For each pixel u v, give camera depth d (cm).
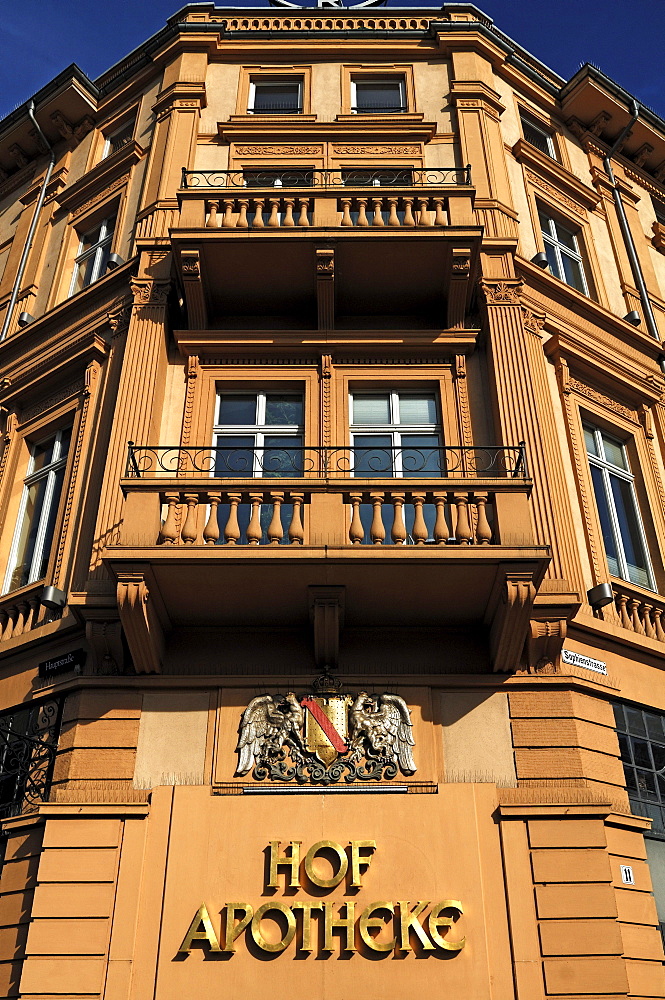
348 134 1419
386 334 1184
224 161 1402
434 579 914
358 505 938
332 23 1597
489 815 874
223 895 837
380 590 929
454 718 930
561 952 816
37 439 1311
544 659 965
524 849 859
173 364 1188
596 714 981
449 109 1469
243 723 914
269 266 1189
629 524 1261
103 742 919
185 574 902
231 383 1175
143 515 923
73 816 870
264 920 827
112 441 1102
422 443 1148
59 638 1034
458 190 1233
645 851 944
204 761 905
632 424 1325
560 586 995
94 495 1118
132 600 894
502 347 1170
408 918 823
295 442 1148
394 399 1185
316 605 918
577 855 858
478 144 1405
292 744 906
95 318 1309
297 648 967
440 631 982
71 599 948
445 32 1540
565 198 1537
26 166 1766
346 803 877
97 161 1605
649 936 882
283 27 1595
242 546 890
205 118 1463
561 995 799
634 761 1012
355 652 964
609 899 840
